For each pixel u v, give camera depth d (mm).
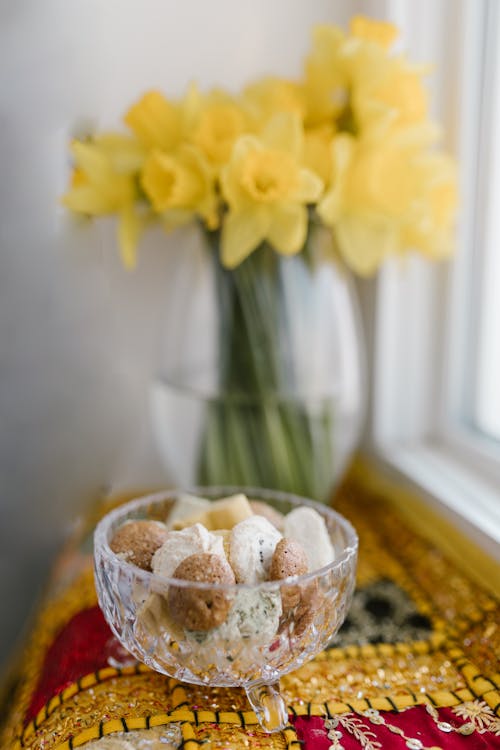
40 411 874
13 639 896
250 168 633
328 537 570
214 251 700
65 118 827
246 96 701
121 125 850
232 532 533
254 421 717
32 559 894
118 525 604
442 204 694
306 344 708
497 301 815
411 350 877
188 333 730
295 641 512
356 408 756
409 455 857
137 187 694
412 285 862
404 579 693
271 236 648
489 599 625
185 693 556
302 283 699
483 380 840
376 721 536
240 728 525
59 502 890
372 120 660
